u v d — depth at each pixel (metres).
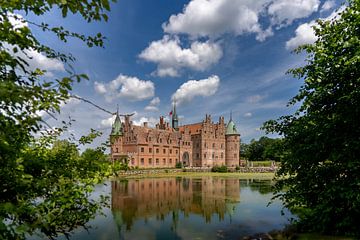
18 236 3.14
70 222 5.22
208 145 103.38
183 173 74.81
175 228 15.52
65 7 3.26
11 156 3.41
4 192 3.96
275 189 11.44
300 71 10.02
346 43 7.27
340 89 8.14
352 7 7.88
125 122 90.50
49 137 6.01
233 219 17.78
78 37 4.19
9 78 3.30
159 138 92.81
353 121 7.56
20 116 3.19
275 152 10.81
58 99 3.19
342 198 8.36
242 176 61.91
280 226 15.50
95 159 5.07
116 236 13.90
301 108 9.45
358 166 7.54
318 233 10.52
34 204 4.18
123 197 27.70
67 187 4.50
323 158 8.92
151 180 50.56
